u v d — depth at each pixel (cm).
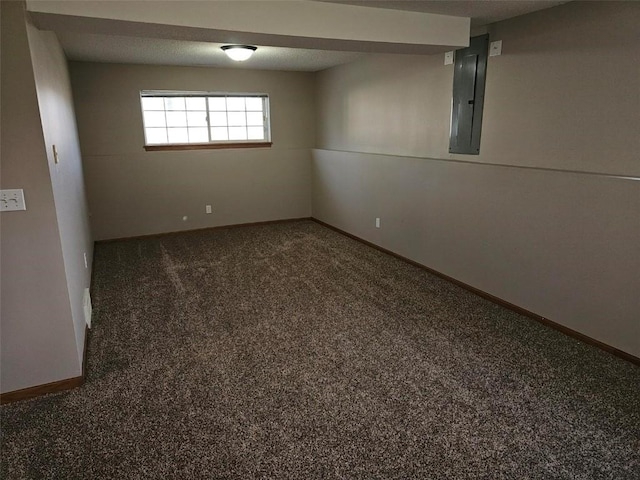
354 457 188
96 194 553
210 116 608
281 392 236
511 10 301
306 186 686
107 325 320
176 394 235
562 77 291
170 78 564
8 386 229
